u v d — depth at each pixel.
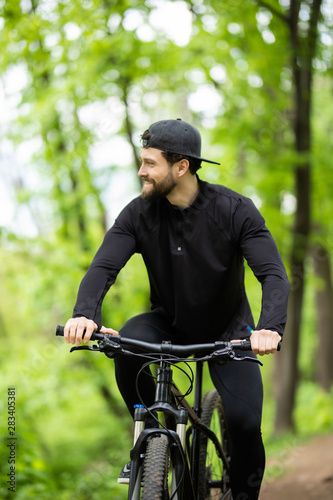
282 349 12.94
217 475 3.74
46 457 16.14
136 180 12.81
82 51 9.16
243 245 3.01
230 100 11.41
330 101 14.93
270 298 2.79
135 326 3.13
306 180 11.15
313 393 20.27
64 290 11.15
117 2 8.57
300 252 11.48
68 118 10.35
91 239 12.06
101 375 13.17
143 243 3.12
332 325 20.53
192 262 3.06
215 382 3.25
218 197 3.06
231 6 9.16
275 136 12.21
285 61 10.02
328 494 6.11
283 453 9.80
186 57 10.25
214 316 3.18
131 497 2.52
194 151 3.01
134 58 9.52
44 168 11.28
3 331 17.91
